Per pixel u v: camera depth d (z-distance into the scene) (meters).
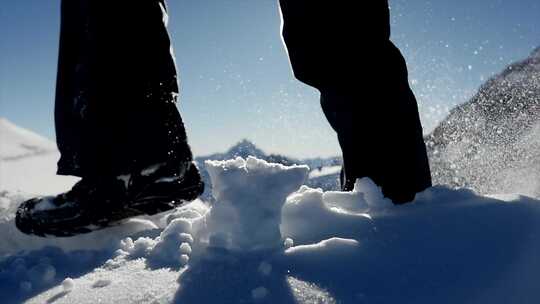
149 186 1.39
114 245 1.12
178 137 1.44
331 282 0.76
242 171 0.99
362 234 0.99
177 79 1.48
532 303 0.69
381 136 1.27
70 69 1.39
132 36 1.38
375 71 1.29
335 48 1.28
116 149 1.36
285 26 1.33
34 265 1.05
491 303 0.69
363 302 0.70
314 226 1.03
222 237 0.94
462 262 0.81
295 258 0.85
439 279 0.76
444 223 1.00
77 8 1.38
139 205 1.40
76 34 1.39
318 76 1.32
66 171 1.39
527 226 0.95
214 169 1.02
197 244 1.00
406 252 0.87
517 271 0.76
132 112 1.37
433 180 1.66
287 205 1.07
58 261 1.07
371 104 1.28
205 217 1.03
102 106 1.35
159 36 1.43
